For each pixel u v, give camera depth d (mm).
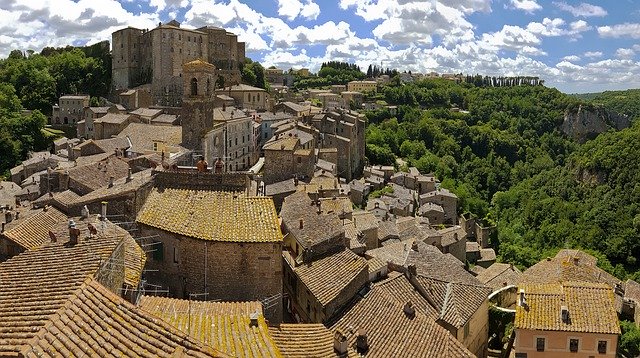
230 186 37656
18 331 15234
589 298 44938
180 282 33250
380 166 163000
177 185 37781
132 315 16969
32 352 14125
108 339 15586
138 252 28328
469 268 97312
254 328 22109
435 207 131625
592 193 147250
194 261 32875
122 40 180000
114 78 184625
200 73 81562
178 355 15453
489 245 129375
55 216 37125
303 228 46188
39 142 148750
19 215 39781
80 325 15891
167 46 167500
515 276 68375
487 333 52594
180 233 32812
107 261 21219
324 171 97250
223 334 20922
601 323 42469
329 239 44906
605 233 125125
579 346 42375
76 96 170125
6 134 137875
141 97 163500
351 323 37125
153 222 33938
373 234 69625
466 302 47938
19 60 198625
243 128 113438
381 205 107000
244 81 194750
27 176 107750
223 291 32969
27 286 18531
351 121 146250
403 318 40062
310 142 111875
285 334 31031
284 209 52844
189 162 75000
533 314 43875
